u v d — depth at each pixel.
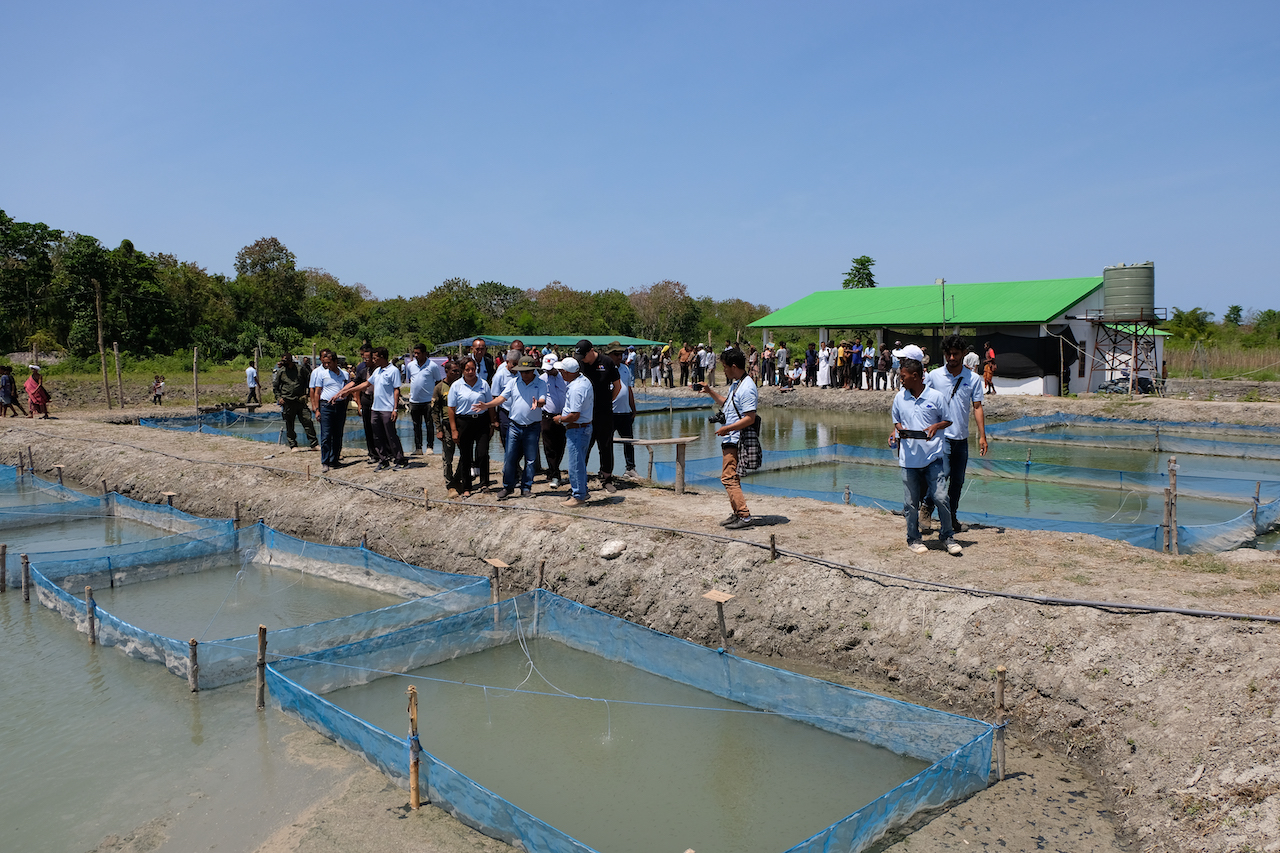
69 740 6.38
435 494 11.58
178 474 14.70
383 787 5.65
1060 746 5.87
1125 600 6.49
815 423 25.61
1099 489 14.15
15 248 47.47
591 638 7.89
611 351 12.67
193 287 52.09
